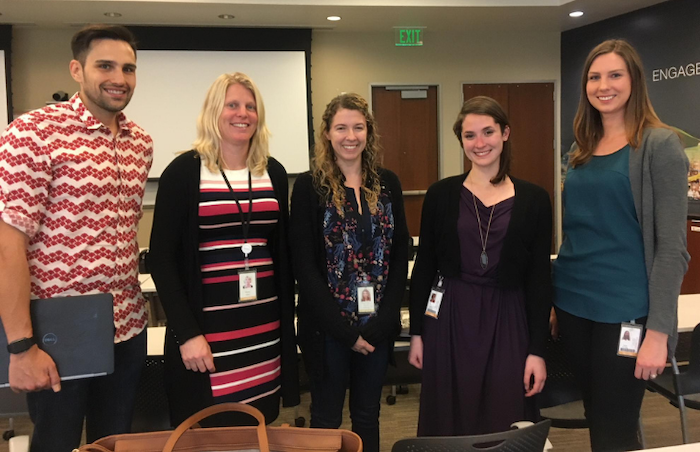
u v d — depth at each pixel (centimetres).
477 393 181
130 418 170
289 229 183
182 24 541
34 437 153
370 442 190
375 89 611
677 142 157
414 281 197
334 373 184
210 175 168
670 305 156
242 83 170
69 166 144
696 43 479
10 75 525
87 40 149
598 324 170
